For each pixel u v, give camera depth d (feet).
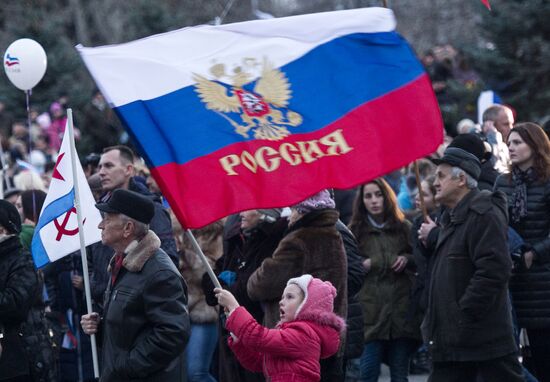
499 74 137.69
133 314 46.32
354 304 56.95
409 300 65.62
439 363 53.88
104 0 199.62
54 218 55.83
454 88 127.95
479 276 51.42
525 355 59.00
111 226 46.98
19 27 169.07
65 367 68.44
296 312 46.09
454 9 232.73
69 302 68.13
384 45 44.80
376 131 44.24
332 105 44.24
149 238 47.09
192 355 64.95
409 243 66.85
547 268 57.67
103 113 150.00
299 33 44.73
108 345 46.96
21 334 55.93
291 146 43.39
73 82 157.89
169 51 43.42
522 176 59.11
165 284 46.24
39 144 128.57
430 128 44.45
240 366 56.75
